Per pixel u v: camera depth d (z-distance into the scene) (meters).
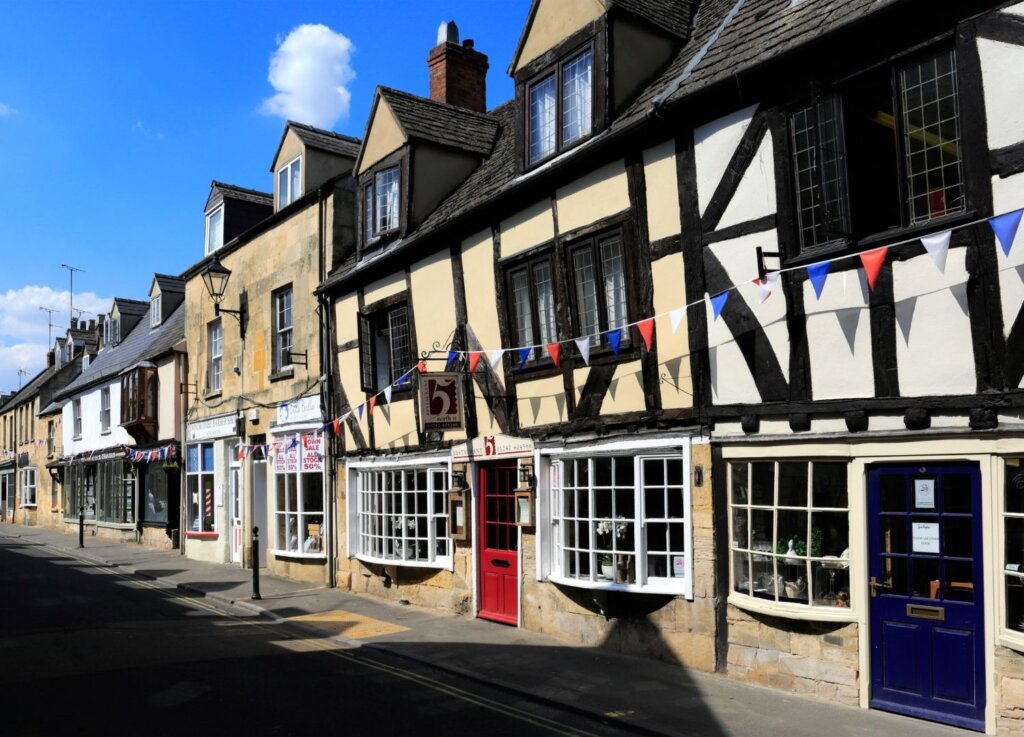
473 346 10.85
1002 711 5.77
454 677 7.96
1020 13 5.79
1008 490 5.88
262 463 16.81
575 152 9.03
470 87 15.35
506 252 10.29
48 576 16.23
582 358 9.16
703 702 6.82
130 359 26.14
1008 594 5.86
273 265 16.14
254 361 16.73
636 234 8.51
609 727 6.39
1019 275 5.74
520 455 9.96
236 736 6.06
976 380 5.94
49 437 35.44
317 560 14.36
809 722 6.27
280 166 16.45
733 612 7.59
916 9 6.32
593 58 9.23
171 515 21.17
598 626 8.92
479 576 10.84
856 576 6.66
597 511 9.04
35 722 6.32
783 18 7.77
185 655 8.82
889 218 6.67
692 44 9.32
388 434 12.66
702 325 7.86
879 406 6.45
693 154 8.01
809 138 7.07
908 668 6.38
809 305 6.96
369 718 6.55
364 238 13.43
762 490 7.44
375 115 13.21
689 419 7.95
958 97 6.11
